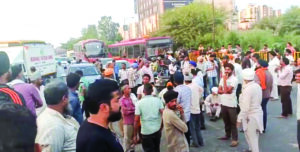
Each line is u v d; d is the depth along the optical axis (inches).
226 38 1231.5
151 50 961.5
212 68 509.0
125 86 255.3
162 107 226.7
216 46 1270.9
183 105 255.6
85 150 94.5
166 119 207.2
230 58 477.1
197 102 276.5
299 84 216.7
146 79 297.1
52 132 111.0
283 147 271.7
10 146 45.0
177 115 211.0
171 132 206.8
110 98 98.1
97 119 98.9
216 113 369.1
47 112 119.0
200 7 1477.6
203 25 1380.4
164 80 562.9
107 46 1435.8
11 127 46.2
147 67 512.4
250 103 229.5
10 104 51.4
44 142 109.1
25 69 573.3
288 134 307.6
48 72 731.4
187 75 275.6
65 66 1073.5
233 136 280.2
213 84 513.3
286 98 367.9
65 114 130.3
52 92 120.4
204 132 330.3
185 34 1397.6
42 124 112.7
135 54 1067.3
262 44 1110.4
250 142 235.3
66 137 116.1
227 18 1521.9
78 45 1469.0
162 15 1577.3
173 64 567.2
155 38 966.4
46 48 727.7
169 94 206.2
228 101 278.8
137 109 224.5
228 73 278.1
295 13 1346.0
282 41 1069.1
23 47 579.5
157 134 225.0
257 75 299.7
